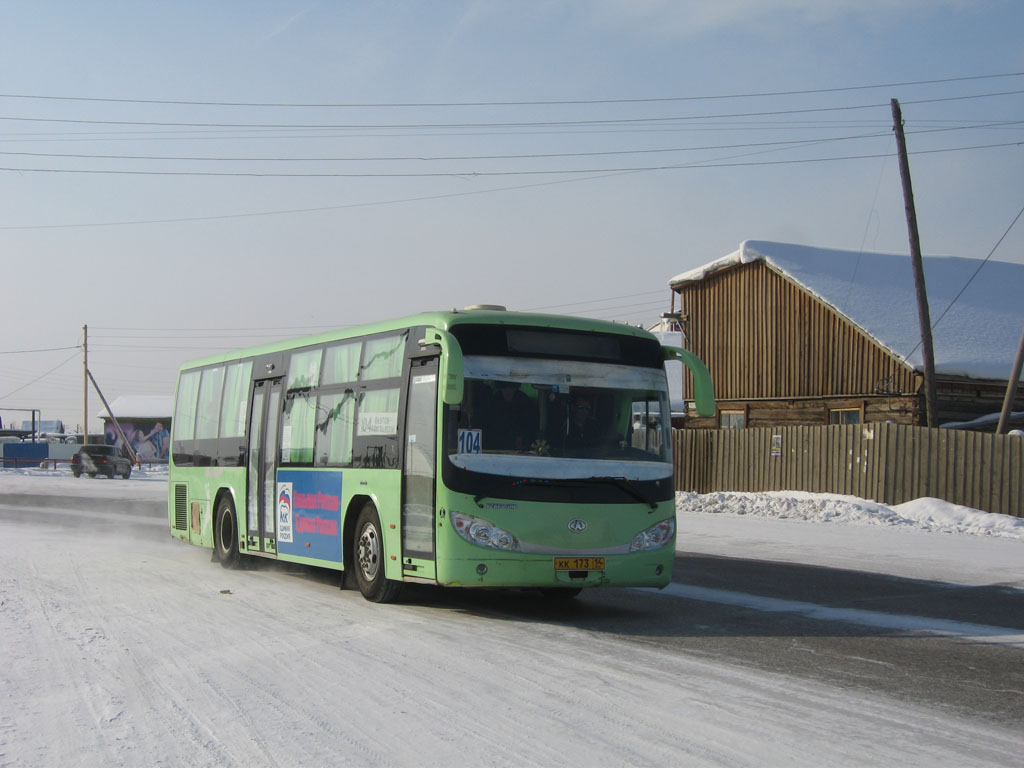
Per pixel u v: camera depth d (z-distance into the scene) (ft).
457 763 17.83
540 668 25.64
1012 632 31.55
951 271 128.16
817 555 55.52
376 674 24.97
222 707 21.95
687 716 20.86
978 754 18.35
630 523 34.22
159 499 117.60
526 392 34.17
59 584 43.86
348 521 39.93
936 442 79.46
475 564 32.53
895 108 91.76
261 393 49.21
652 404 35.88
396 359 37.27
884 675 24.98
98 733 20.24
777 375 116.98
